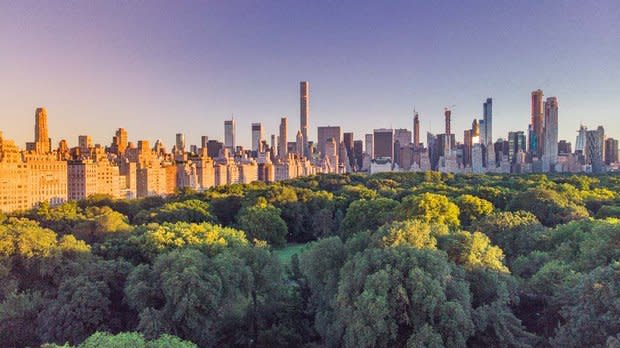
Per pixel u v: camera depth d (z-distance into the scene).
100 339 35.16
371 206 116.25
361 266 50.28
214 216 137.50
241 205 152.12
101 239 96.88
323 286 59.59
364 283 49.09
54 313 52.69
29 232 65.38
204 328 51.75
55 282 61.81
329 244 62.28
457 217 99.44
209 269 57.19
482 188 149.00
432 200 97.94
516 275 65.94
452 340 44.22
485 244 58.75
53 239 68.00
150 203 158.88
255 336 57.00
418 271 46.66
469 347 48.81
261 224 121.00
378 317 44.09
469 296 48.38
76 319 52.31
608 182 197.88
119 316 57.47
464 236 59.25
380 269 49.16
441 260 49.81
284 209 141.50
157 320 50.12
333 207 151.25
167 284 52.56
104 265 61.12
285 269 74.88
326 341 50.59
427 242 58.16
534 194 116.06
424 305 44.97
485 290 53.56
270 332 54.34
